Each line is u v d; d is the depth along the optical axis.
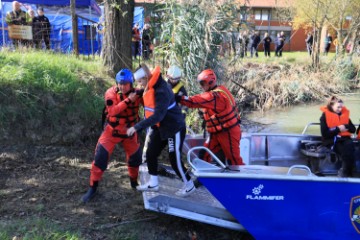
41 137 5.74
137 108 4.42
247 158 5.54
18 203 4.27
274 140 5.71
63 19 12.27
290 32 35.03
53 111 6.00
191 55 7.54
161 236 3.99
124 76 4.16
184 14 7.58
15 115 5.69
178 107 4.17
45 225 3.81
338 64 17.48
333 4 18.44
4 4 12.11
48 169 5.18
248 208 3.78
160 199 3.96
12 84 6.01
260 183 3.74
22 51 7.99
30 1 12.55
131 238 3.82
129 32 7.73
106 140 4.41
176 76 4.95
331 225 3.84
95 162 4.42
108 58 7.73
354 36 19.50
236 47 8.30
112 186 4.91
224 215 4.02
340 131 4.98
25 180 4.83
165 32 7.71
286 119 11.62
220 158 4.98
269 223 3.81
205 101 4.55
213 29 7.63
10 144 5.48
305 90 14.65
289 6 20.98
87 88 6.70
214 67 7.90
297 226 3.82
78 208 4.29
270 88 14.05
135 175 4.79
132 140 4.61
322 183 3.75
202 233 4.18
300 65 17.92
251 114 12.20
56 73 6.63
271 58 19.16
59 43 11.24
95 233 3.84
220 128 4.77
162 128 4.07
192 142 5.39
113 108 4.18
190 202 4.01
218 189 3.74
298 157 5.73
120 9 7.32
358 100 14.82
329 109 5.15
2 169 5.01
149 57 9.01
